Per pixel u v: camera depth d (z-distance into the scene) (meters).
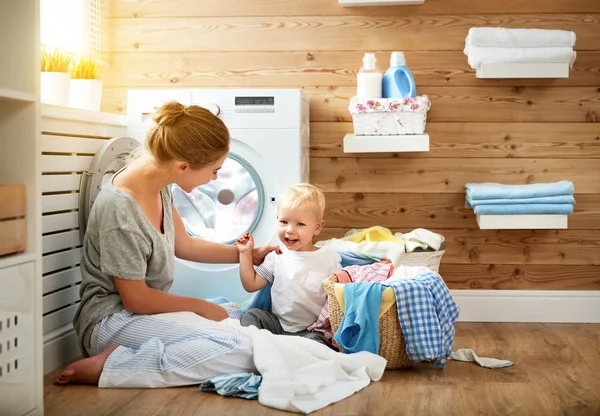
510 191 3.08
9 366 1.85
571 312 3.35
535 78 3.30
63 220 2.53
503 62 3.10
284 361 2.17
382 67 3.34
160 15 3.40
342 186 3.38
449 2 3.30
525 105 3.32
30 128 1.95
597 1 3.26
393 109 3.10
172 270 2.50
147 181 2.35
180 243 2.66
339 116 3.36
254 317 2.58
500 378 2.34
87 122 2.69
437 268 3.07
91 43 3.34
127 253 2.26
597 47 3.28
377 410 2.00
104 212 2.29
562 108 3.31
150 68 3.42
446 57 3.32
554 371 2.43
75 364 2.22
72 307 2.62
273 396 2.04
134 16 3.41
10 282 1.85
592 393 2.16
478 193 3.10
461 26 3.31
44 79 2.71
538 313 3.35
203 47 3.39
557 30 3.08
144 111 3.02
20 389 1.89
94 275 2.35
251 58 3.38
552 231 3.35
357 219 3.38
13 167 1.96
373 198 3.37
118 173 2.42
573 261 3.35
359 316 2.33
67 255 2.56
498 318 3.36
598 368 2.47
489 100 3.32
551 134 3.32
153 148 2.28
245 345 2.26
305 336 2.56
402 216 3.37
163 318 2.31
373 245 2.90
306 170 3.22
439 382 2.28
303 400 2.03
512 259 3.36
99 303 2.34
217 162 2.33
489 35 3.08
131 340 2.29
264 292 2.72
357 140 3.12
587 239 3.34
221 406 2.02
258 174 2.99
